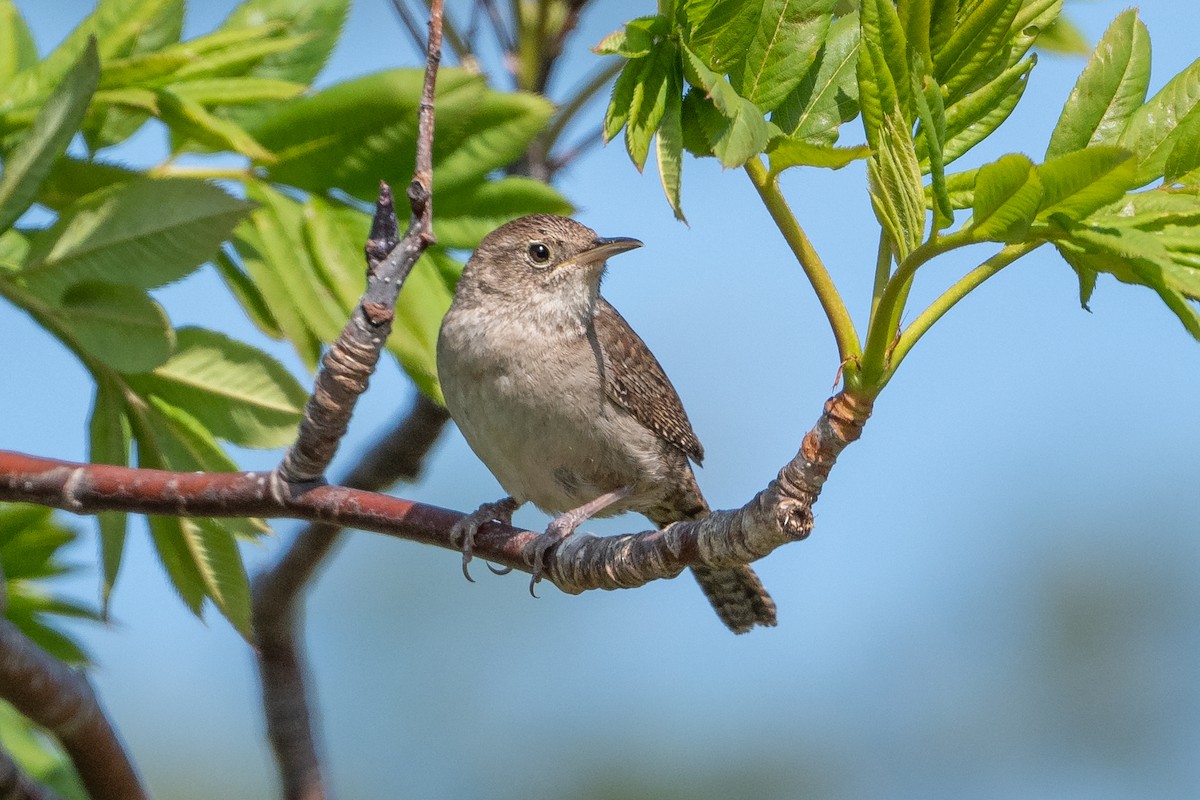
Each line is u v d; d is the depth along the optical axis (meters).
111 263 7.45
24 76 8.48
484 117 8.52
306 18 9.18
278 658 11.16
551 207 8.68
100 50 8.55
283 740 11.16
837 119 6.67
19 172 7.54
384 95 8.40
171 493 7.45
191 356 8.08
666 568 6.88
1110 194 5.46
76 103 7.56
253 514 7.48
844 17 6.91
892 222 6.00
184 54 8.11
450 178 8.60
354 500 7.55
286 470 7.39
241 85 8.34
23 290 7.50
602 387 10.00
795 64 6.48
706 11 6.29
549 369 9.84
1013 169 5.37
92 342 7.51
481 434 10.03
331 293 8.42
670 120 6.25
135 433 8.27
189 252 7.44
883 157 5.99
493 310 9.92
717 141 5.96
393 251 6.98
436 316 8.53
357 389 7.04
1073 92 6.39
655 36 6.36
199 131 8.16
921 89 5.75
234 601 8.28
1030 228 5.89
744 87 6.50
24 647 7.64
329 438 7.20
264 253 8.41
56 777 9.70
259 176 8.61
